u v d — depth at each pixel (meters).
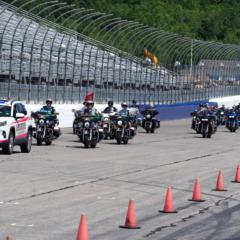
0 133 43.22
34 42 82.19
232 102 144.62
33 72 77.88
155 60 112.50
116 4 149.38
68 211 23.45
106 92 97.19
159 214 23.75
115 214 23.16
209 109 76.19
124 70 102.25
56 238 18.61
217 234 20.47
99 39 101.81
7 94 72.44
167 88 118.50
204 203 26.80
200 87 133.12
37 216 22.22
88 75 89.44
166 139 68.12
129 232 20.08
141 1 167.88
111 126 60.22
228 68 145.75
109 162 41.59
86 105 54.16
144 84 109.88
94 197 27.11
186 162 43.81
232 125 86.38
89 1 131.00
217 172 38.50
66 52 83.62
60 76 84.31
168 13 178.38
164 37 109.88
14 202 25.02
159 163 42.38
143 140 65.50
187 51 121.19
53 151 48.41
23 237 18.61
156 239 19.20
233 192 30.34
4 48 74.19
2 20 80.06
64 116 79.81
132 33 104.88
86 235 16.14
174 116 117.38
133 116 60.38
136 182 32.47
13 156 43.16
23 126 45.66
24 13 72.44
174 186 31.62
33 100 77.94
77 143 57.34
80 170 36.53
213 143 64.00
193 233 20.44
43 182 31.02
